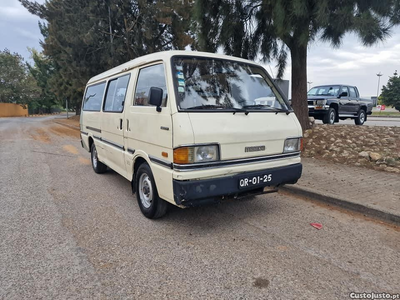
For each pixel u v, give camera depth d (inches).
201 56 157.8
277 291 99.0
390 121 818.2
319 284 102.8
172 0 714.8
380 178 219.8
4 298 95.6
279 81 364.2
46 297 96.3
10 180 249.0
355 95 532.1
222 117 138.8
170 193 133.9
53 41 895.7
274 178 151.2
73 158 358.9
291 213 169.3
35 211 175.3
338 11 236.7
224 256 121.8
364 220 158.4
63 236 141.3
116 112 198.8
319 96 488.4
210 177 131.5
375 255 122.3
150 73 159.9
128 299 95.3
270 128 151.9
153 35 767.7
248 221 158.4
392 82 1850.4
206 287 101.4
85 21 756.6
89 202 192.4
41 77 1822.1
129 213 172.1
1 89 1804.9
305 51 336.8
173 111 131.8
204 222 157.8
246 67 174.7
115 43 760.3
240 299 95.2
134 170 175.5
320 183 208.7
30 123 1122.0
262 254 123.3
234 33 338.0
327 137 329.7
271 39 347.9
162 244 132.8
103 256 122.4
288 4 251.9
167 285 102.7
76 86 872.9
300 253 124.0
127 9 765.9
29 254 124.2
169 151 132.8
